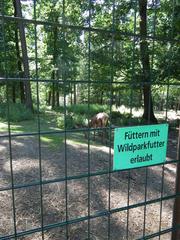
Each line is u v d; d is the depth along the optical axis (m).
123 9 9.44
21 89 17.64
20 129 9.34
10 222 3.60
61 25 1.46
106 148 7.32
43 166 5.57
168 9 6.77
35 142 7.55
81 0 9.48
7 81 1.44
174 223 2.18
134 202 4.39
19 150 6.65
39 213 3.87
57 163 5.82
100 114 8.14
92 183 4.88
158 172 5.70
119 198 4.49
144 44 7.88
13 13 15.16
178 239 2.20
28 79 1.40
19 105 12.56
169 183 5.25
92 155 6.57
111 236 3.51
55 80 1.47
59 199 4.27
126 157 1.77
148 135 1.83
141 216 3.98
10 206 3.94
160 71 6.95
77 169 5.54
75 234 3.48
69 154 6.51
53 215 3.85
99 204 4.26
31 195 4.28
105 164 6.01
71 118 10.10
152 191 4.84
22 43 11.23
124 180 5.14
